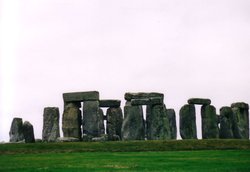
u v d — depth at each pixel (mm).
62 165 38969
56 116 66125
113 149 53719
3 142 62875
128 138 63625
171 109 70938
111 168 36531
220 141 57125
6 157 46312
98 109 65312
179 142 56562
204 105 67250
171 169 35625
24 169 36438
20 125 64625
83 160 42719
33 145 55469
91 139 64000
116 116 69375
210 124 66375
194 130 65562
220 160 41625
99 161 41781
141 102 64250
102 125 68125
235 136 69250
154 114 63781
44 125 66125
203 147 54438
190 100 66125
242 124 71062
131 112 64188
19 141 63312
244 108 71688
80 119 67062
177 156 45656
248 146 54875
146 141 57625
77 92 66250
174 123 70750
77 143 56969
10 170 35938
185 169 35594
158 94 65938
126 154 48344
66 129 65688
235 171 34125
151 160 42156
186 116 65438
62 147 54688
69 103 66438
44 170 35531
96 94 65562
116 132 69062
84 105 65750
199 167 36656
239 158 43250
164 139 62812
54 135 65250
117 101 70000
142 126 64000
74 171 34844
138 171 34562
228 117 68750
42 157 45969
